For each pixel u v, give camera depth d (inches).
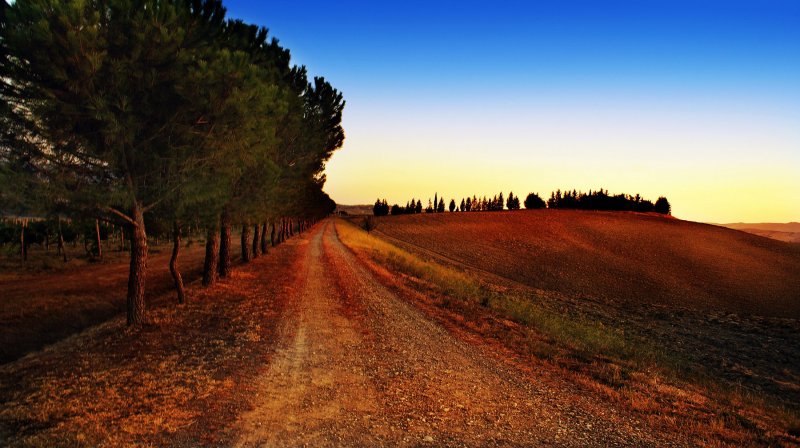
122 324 450.9
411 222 3905.0
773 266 2669.8
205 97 381.7
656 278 2224.4
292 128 775.1
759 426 260.8
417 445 218.5
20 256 1346.0
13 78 299.6
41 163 332.8
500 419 257.0
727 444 230.8
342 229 3430.1
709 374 490.3
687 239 3395.7
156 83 358.3
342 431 232.1
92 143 349.1
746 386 455.2
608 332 681.0
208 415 242.2
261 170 643.5
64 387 271.6
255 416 246.2
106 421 224.1
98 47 311.7
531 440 229.1
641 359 445.4
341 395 287.7
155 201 427.2
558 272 2202.3
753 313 1678.2
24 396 257.1
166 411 241.4
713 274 2381.9
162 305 551.8
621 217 4517.7
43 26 275.7
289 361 358.0
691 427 251.9
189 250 1796.3
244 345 393.1
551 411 272.2
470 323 537.6
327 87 1059.9
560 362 388.8
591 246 3038.9
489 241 3031.5
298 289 730.8
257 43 674.8
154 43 340.5
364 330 481.7
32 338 517.0
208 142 404.8
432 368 357.1
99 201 352.8
